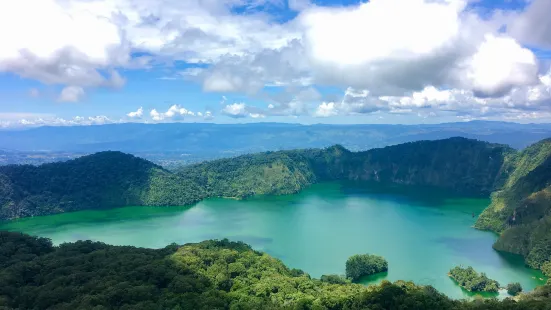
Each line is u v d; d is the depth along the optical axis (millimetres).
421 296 142750
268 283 158000
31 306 129000
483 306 140125
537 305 134500
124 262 163125
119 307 125875
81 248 187375
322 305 136500
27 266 154125
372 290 150000
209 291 144500
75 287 137625
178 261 167500
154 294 137375
